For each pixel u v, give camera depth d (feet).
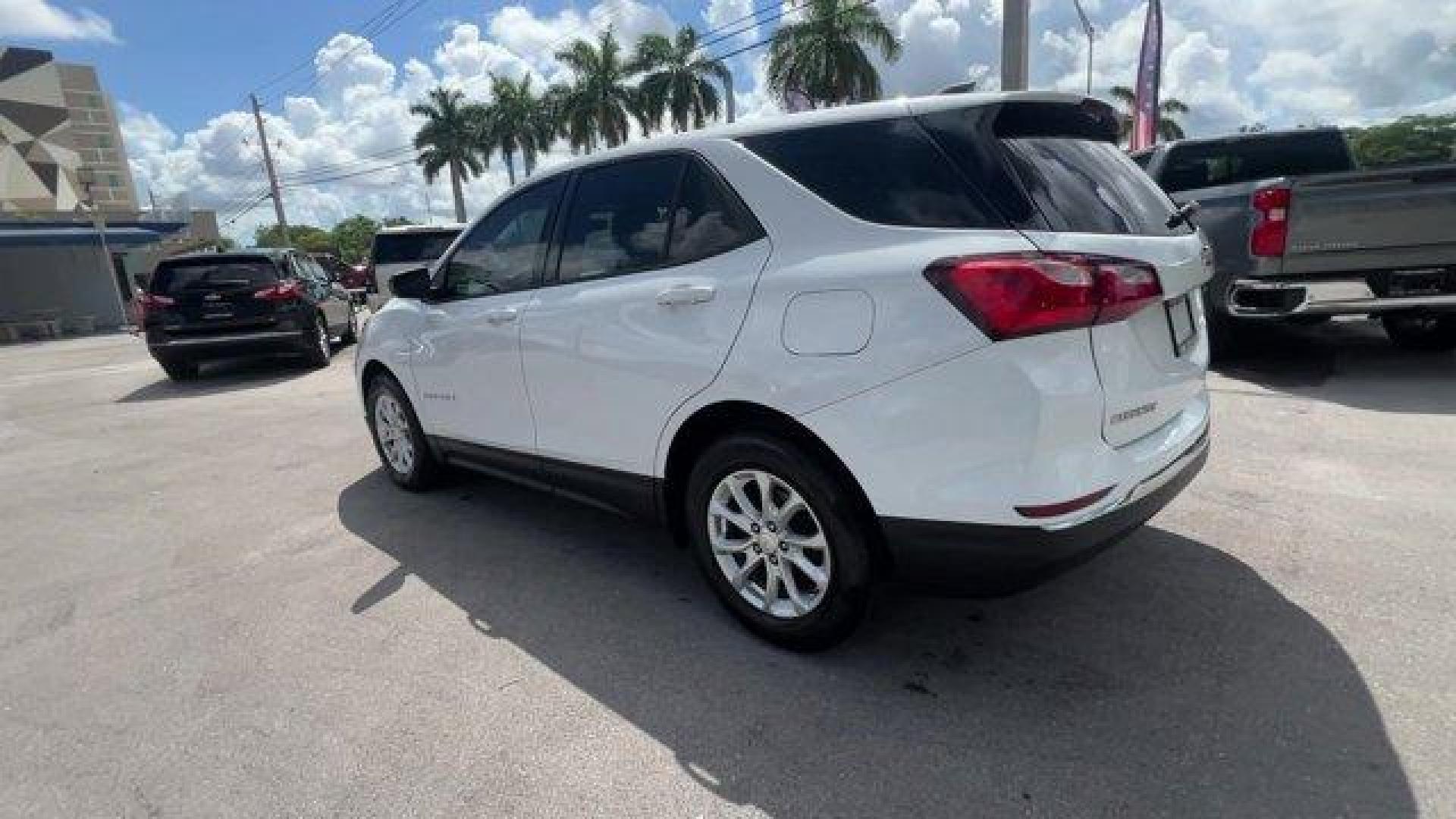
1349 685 8.42
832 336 8.43
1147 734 7.91
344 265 68.59
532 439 12.57
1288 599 10.16
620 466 11.08
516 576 12.48
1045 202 8.18
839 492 8.71
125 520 16.70
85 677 10.40
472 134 156.97
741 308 9.23
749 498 9.88
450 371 14.05
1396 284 18.80
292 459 20.74
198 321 34.71
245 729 9.05
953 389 7.73
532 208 12.65
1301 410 18.19
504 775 7.99
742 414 9.56
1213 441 16.40
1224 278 21.03
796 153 9.38
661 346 10.06
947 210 8.27
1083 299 7.54
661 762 8.04
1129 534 8.64
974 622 10.12
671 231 10.41
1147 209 9.62
